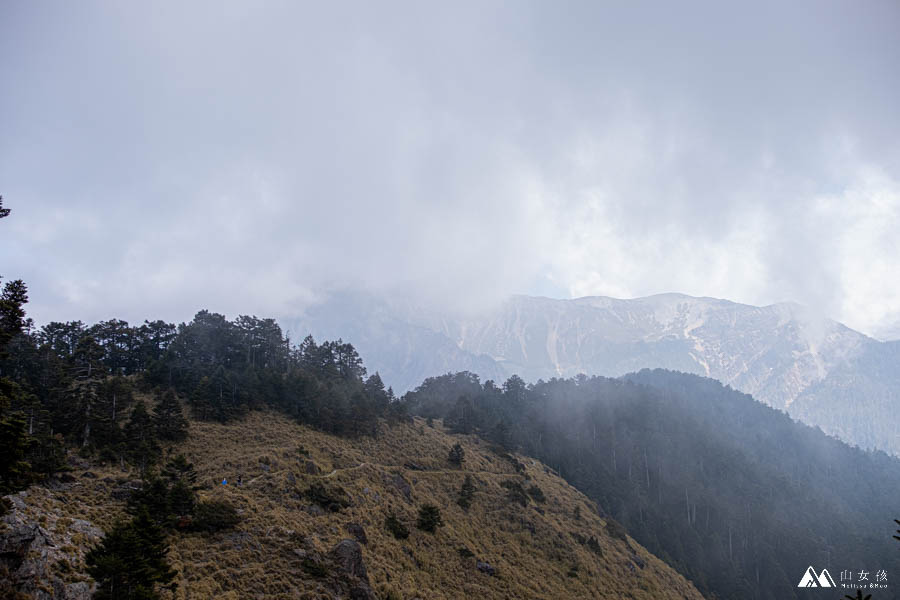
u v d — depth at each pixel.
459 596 55.50
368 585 45.72
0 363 76.19
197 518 47.00
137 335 111.81
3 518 28.77
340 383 121.00
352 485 68.50
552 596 64.31
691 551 134.62
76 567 32.25
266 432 82.75
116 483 52.91
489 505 86.25
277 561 44.50
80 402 68.44
